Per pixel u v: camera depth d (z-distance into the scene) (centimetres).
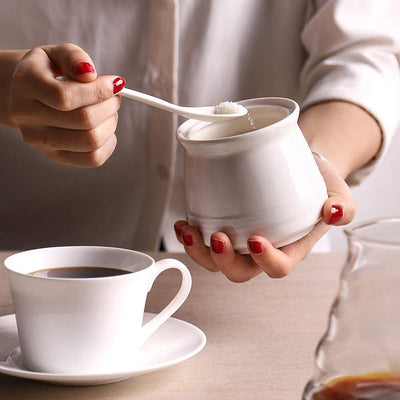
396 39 112
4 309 86
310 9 119
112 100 78
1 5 115
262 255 75
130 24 115
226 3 117
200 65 118
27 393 71
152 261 75
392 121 103
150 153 117
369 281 63
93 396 71
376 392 62
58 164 118
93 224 122
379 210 183
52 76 77
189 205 78
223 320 84
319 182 77
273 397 71
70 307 71
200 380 73
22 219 123
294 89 122
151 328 76
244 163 74
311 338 80
